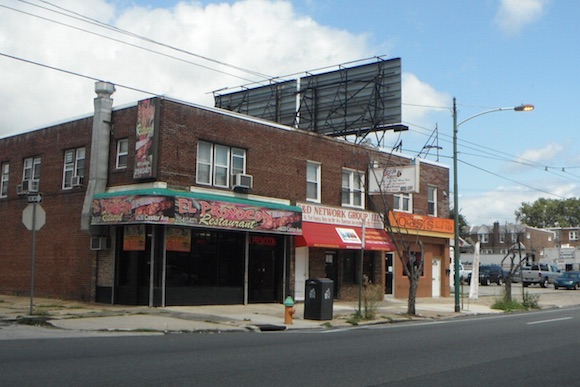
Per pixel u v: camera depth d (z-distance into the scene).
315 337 15.69
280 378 9.52
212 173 23.41
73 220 24.45
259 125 25.17
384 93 34.25
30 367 9.85
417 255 33.16
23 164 27.52
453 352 12.96
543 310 28.75
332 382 9.32
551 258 73.94
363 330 17.91
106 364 10.30
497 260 68.88
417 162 30.72
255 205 23.56
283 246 25.83
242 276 24.31
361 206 29.66
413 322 21.17
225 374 9.70
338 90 35.91
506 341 15.05
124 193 21.48
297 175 26.62
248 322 18.59
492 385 9.46
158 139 21.67
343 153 28.95
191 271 22.77
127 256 22.72
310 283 20.34
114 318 18.20
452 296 35.84
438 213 34.62
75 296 23.98
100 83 23.52
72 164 24.98
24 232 26.78
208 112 23.28
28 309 20.44
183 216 21.09
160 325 17.02
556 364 11.53
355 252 29.64
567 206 117.88
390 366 10.97
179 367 10.22
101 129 23.28
